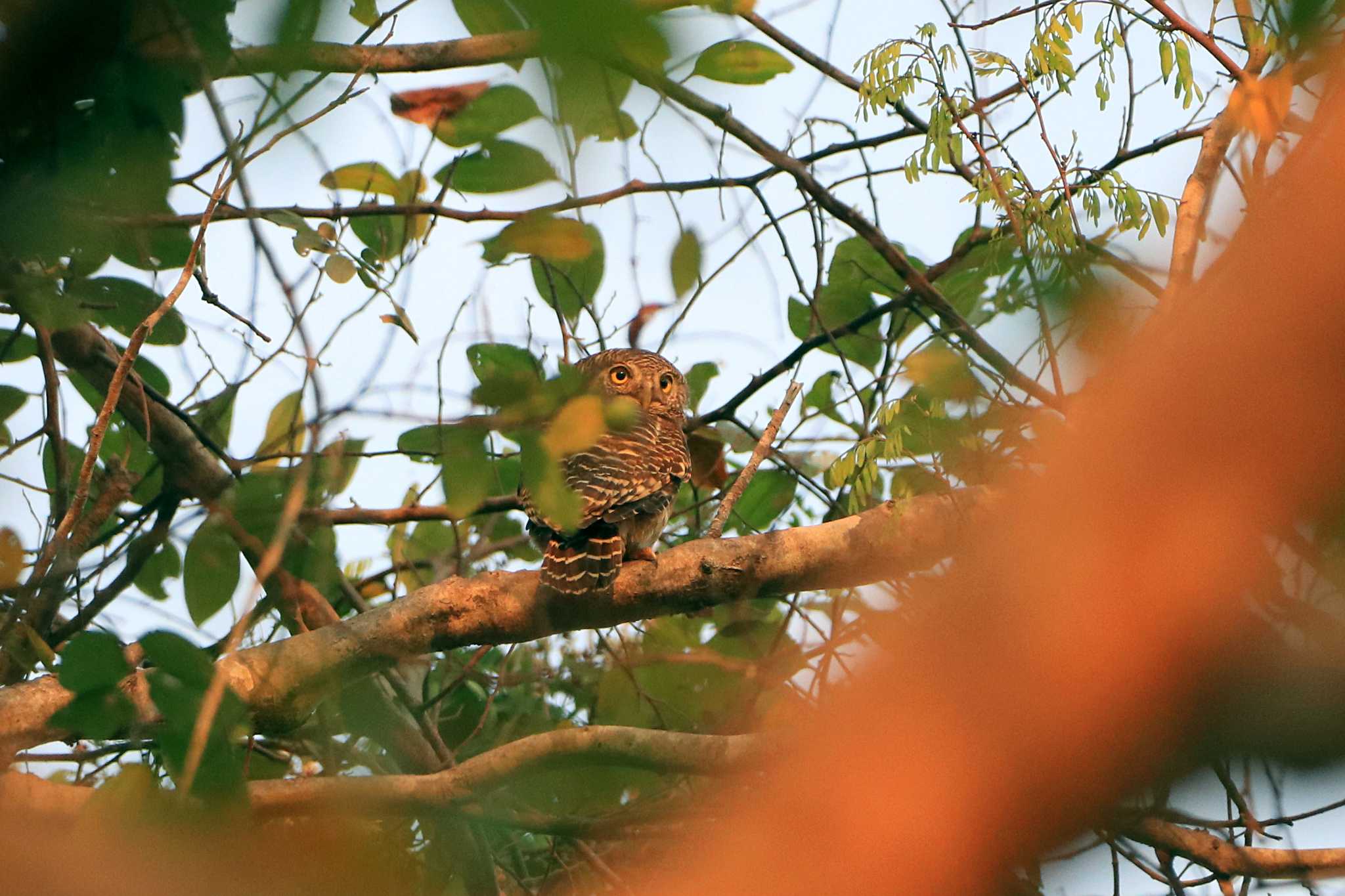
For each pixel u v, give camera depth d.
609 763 7.25
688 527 11.45
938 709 4.60
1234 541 4.43
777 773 5.06
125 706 5.75
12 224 5.79
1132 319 5.13
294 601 8.00
